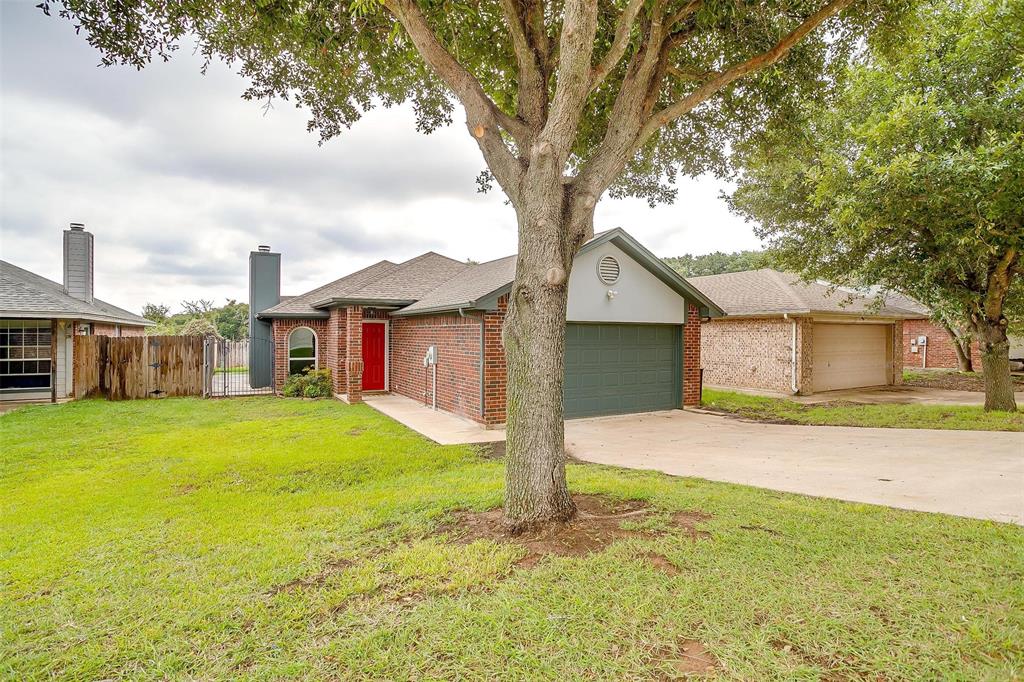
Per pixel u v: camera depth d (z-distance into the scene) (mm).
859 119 9727
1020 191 7016
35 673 2469
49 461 7086
